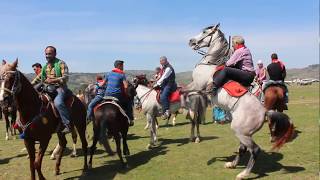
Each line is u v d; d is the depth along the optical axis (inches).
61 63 384.5
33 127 345.7
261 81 577.0
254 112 354.0
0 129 843.4
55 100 370.3
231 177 371.6
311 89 2177.7
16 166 454.6
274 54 469.7
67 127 374.6
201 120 549.6
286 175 368.8
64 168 433.7
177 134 631.8
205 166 414.3
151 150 507.8
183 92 528.4
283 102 412.5
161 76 522.6
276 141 354.9
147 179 379.2
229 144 520.1
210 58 401.4
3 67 330.3
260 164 411.2
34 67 474.6
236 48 379.6
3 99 319.6
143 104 530.0
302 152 455.8
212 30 406.9
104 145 401.4
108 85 426.6
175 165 424.5
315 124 665.0
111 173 404.5
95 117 403.9
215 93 375.9
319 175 365.1
